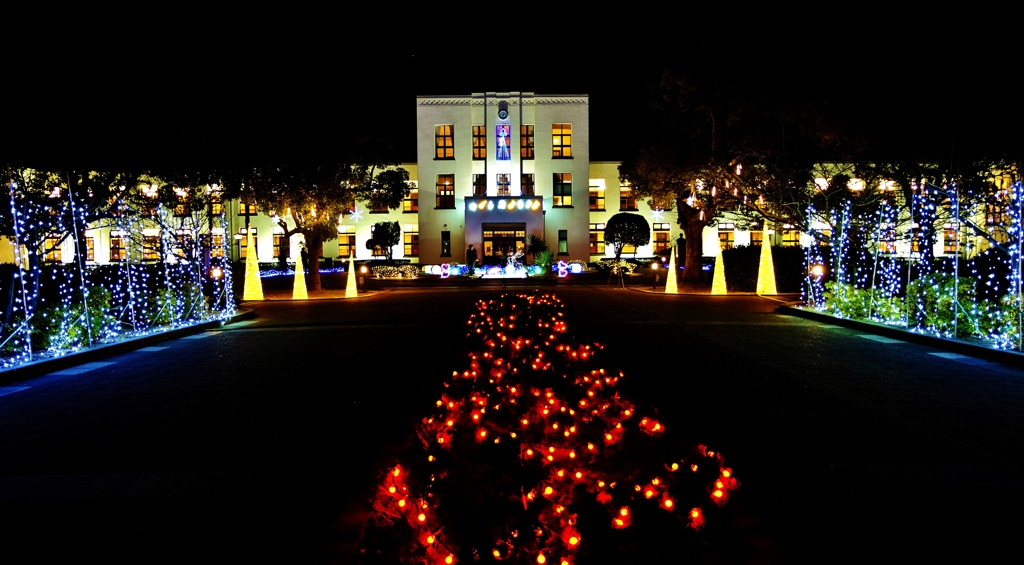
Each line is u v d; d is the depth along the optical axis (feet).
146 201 75.20
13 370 31.94
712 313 60.85
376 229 146.51
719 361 34.50
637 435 12.89
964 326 40.96
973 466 17.92
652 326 50.60
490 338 29.32
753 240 151.33
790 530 14.06
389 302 78.54
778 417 23.08
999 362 34.06
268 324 55.72
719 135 82.89
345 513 14.23
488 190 140.05
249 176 79.00
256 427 22.39
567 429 13.01
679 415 23.35
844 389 27.61
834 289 55.42
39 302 49.49
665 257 140.67
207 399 26.89
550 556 9.13
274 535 14.02
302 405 25.49
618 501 10.04
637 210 153.48
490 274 125.39
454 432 13.34
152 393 28.30
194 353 39.78
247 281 82.69
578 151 140.97
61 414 24.81
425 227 141.18
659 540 9.64
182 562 12.89
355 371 32.55
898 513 14.88
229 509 15.43
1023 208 44.47
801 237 143.23
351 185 90.48
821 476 17.21
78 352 37.29
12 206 40.57
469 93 141.79
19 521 14.94
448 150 142.00
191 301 56.13
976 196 58.59
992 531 13.93
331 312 66.18
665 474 11.14
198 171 74.08
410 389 27.96
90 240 135.85
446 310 66.54
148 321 50.75
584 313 61.11
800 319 55.47
